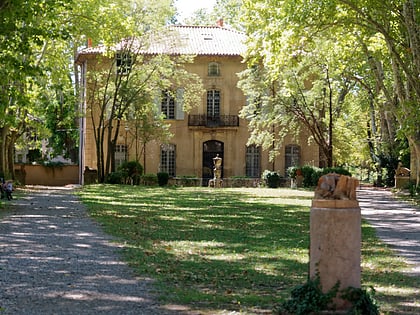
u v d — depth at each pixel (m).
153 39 45.34
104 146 51.41
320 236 6.42
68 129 61.81
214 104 53.03
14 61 20.91
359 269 6.44
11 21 20.45
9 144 40.59
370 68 38.38
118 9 34.69
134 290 7.96
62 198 27.75
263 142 47.66
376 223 18.34
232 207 24.12
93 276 8.93
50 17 22.42
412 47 27.98
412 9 27.86
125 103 45.78
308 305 6.36
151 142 51.84
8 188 25.81
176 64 47.53
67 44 37.41
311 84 50.69
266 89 46.00
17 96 22.02
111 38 32.25
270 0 28.86
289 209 23.36
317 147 52.34
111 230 15.07
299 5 28.16
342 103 46.72
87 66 50.22
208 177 52.97
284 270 9.82
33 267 9.67
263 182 48.66
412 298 7.83
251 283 8.66
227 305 7.17
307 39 29.02
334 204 6.39
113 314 6.70
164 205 24.64
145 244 12.61
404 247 12.99
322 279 6.41
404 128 29.86
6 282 8.43
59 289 8.00
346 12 30.00
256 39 29.97
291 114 45.69
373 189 44.12
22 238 13.38
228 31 55.75
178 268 9.76
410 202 28.28
